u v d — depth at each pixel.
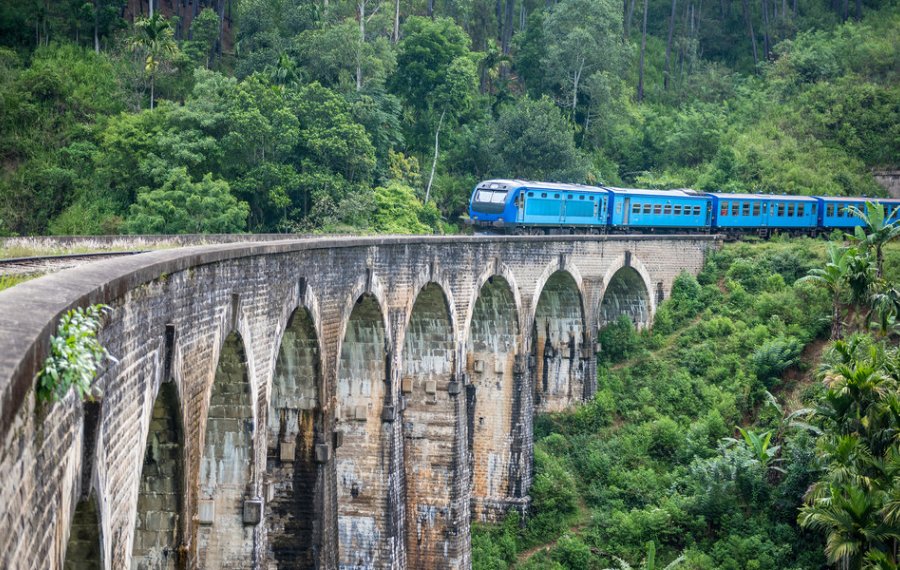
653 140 114.62
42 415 13.12
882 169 111.50
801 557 52.09
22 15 87.50
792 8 142.12
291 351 34.91
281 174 75.06
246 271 27.61
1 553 10.75
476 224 71.12
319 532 35.41
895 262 73.75
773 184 106.44
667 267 76.94
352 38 89.12
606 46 111.50
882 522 41.22
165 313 21.22
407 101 95.44
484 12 121.62
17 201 73.44
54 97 81.12
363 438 43.56
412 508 51.41
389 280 42.44
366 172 80.69
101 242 42.06
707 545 54.31
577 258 66.31
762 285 76.75
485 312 59.44
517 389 59.47
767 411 62.62
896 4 139.50
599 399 67.31
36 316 13.06
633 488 59.44
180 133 73.88
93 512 16.72
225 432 28.62
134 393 19.06
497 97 104.88
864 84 121.12
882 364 49.44
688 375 68.50
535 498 59.59
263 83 79.62
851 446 43.72
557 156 95.25
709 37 140.00
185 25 101.25
